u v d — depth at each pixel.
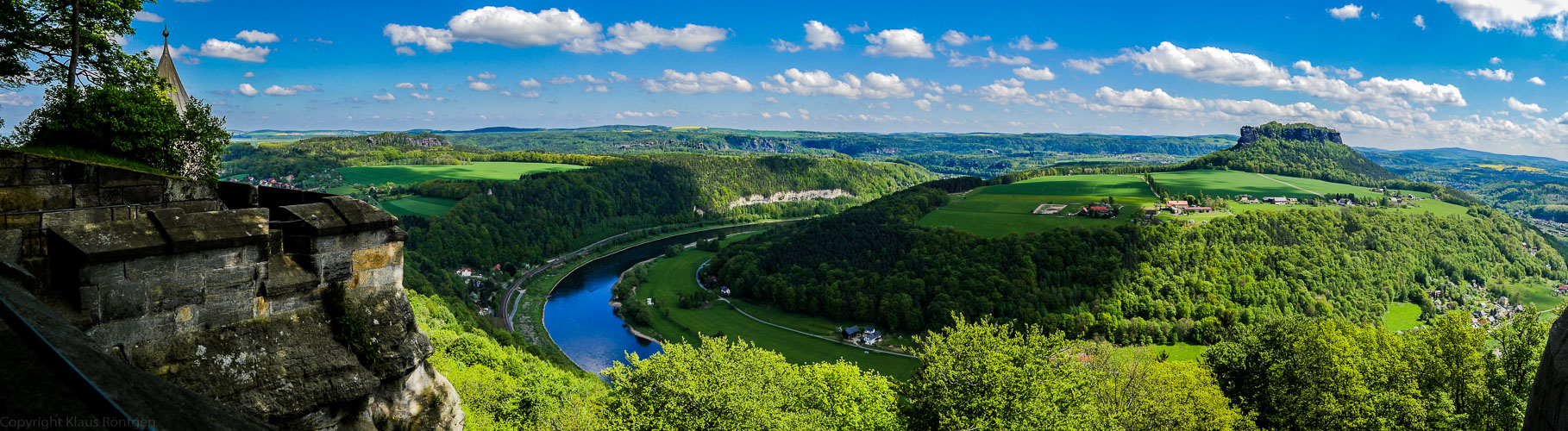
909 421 39.88
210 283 10.86
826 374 48.50
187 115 21.14
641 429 35.84
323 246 12.27
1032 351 37.84
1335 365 49.59
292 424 11.55
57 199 11.52
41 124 18.14
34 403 3.37
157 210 10.58
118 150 18.95
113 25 25.69
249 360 11.19
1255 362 58.09
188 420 4.48
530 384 60.62
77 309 9.59
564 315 156.88
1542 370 8.73
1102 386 46.97
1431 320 150.62
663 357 39.53
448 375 50.75
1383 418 43.66
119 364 4.91
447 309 113.44
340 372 12.15
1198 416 45.72
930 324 151.38
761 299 177.75
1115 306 146.25
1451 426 41.94
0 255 10.16
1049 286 156.38
